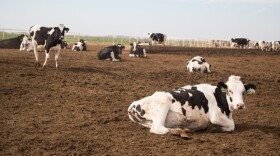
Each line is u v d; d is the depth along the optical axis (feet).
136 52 99.04
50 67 57.72
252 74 64.34
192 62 62.85
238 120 29.40
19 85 40.65
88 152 20.58
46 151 20.66
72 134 24.09
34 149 20.90
